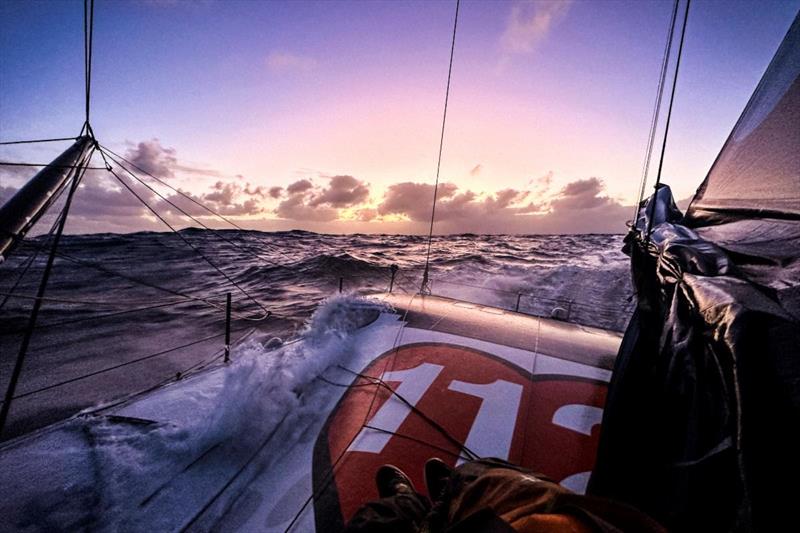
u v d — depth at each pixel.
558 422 5.08
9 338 13.53
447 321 8.79
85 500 3.42
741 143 3.99
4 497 3.38
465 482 2.07
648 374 2.89
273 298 20.92
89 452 4.03
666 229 3.69
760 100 3.91
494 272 30.52
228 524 3.37
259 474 3.99
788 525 1.38
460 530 1.25
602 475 2.80
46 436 4.27
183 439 4.32
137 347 13.02
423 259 40.94
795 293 2.02
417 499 2.44
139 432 4.43
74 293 21.53
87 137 4.34
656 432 2.50
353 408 5.27
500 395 5.71
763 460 1.51
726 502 1.65
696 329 2.38
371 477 3.97
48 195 3.97
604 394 5.83
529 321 9.31
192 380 5.80
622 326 16.86
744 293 2.09
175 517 3.36
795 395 1.52
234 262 33.94
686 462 2.02
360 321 8.51
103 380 10.46
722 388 1.95
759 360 1.69
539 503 1.43
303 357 6.33
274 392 5.18
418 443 4.55
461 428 4.88
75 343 13.27
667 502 2.06
